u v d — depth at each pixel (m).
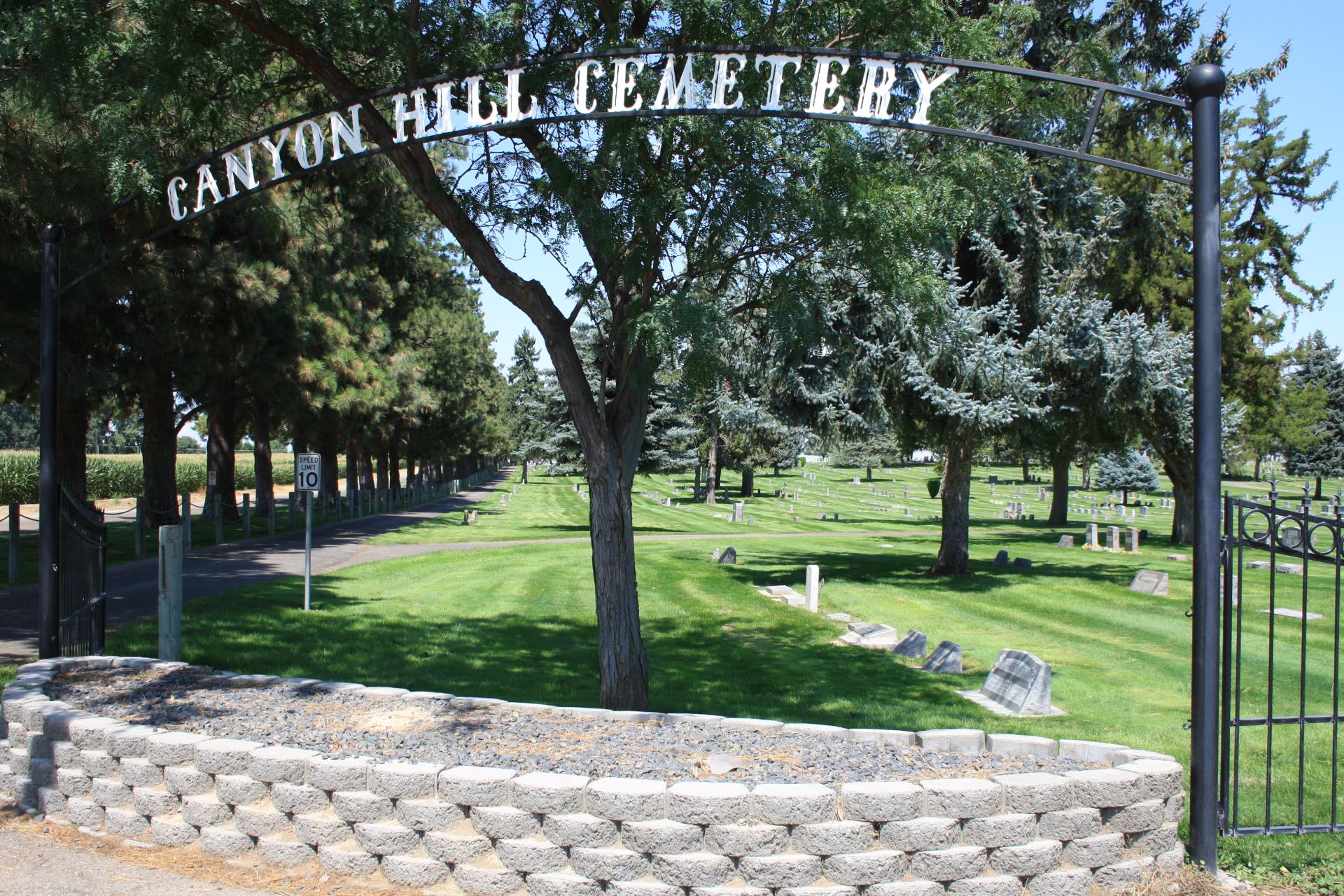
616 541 8.11
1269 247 28.44
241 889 4.52
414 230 35.62
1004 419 17.86
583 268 8.33
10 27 7.98
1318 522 5.34
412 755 5.10
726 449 58.03
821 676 10.72
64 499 8.34
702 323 6.85
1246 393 29.73
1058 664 11.77
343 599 15.68
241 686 6.69
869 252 8.38
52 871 4.70
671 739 5.48
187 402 28.95
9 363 16.70
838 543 31.41
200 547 24.66
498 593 17.36
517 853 4.39
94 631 9.05
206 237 20.50
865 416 18.80
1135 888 4.64
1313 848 5.36
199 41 7.91
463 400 55.03
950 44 8.94
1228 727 5.44
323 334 27.52
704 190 8.09
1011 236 19.22
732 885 4.26
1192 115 5.15
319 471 14.17
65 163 11.35
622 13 8.53
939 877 4.33
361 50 8.04
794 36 7.92
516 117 6.66
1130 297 23.12
